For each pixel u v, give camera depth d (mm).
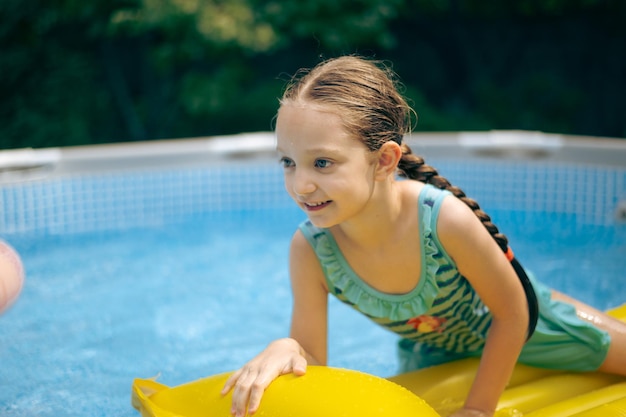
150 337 2645
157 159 4285
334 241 1720
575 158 4223
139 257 3617
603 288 3123
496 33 12000
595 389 1898
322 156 1434
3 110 10773
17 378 2279
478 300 1858
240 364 2428
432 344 2031
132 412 2051
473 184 4438
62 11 10562
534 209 4340
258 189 4551
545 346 1946
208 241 3895
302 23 10703
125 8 10602
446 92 12336
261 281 3283
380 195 1593
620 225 4086
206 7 10383
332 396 1358
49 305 2955
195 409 1559
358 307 1789
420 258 1659
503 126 11648
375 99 1504
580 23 11539
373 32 10898
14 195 3910
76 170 4082
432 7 11445
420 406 1374
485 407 1664
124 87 11383
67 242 3852
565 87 11789
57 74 10922
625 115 11531
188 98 10820
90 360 2434
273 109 11195
